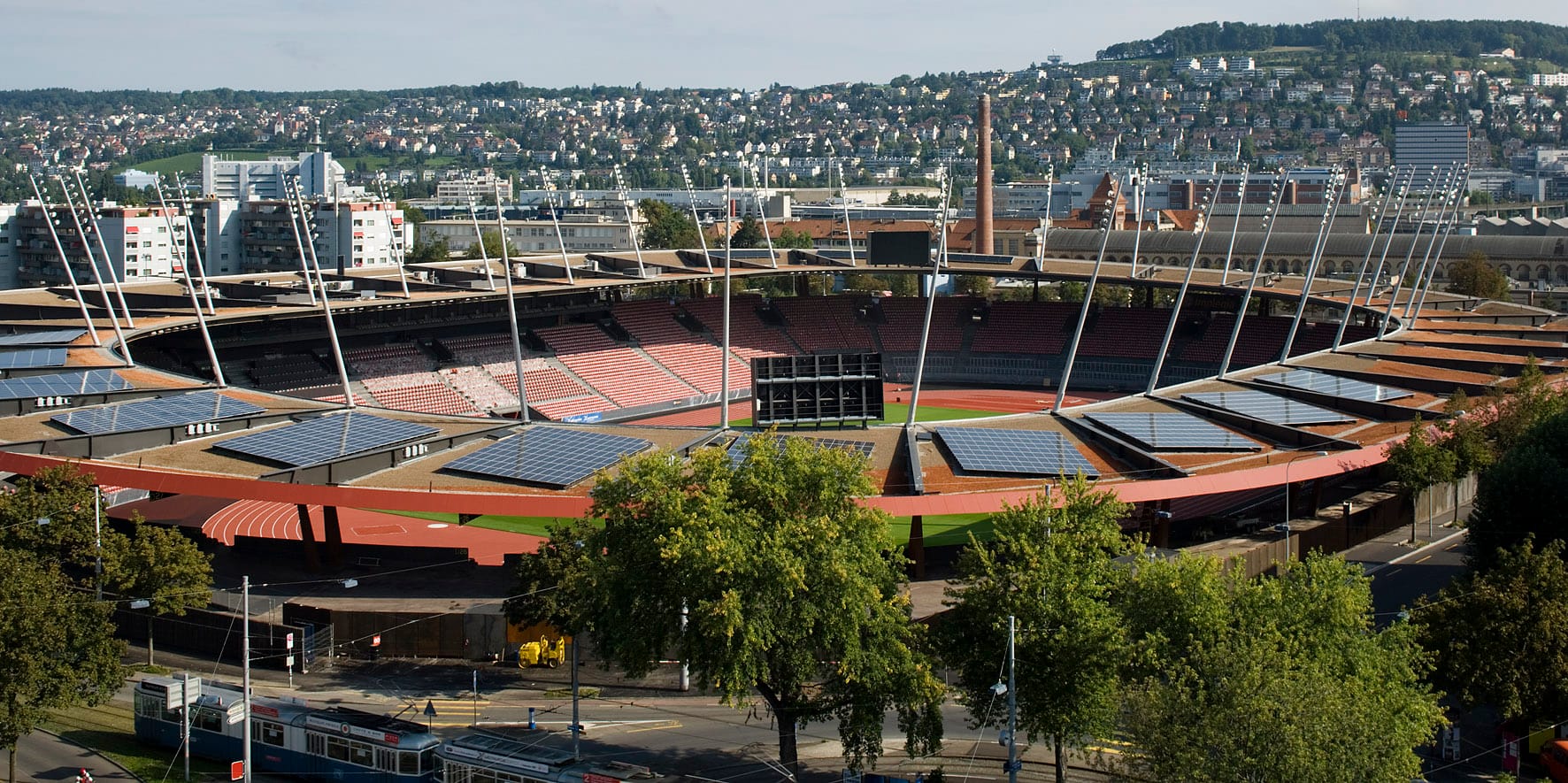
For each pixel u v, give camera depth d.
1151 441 154.38
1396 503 163.50
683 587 93.56
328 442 148.25
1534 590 100.56
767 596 92.56
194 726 103.06
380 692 116.06
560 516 133.62
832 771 100.25
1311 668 84.50
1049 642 92.44
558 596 116.44
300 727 98.81
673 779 97.00
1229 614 93.62
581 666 122.75
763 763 101.19
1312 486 164.50
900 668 94.62
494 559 147.25
